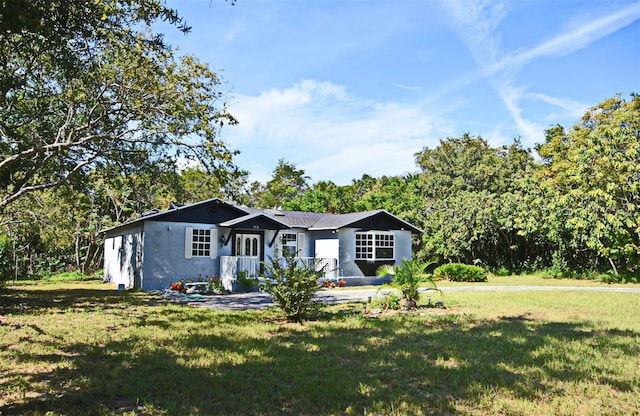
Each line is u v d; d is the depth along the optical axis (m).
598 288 20.28
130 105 13.45
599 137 23.56
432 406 5.07
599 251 23.84
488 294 17.69
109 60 12.24
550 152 34.78
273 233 23.19
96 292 19.17
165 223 20.34
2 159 13.88
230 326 10.43
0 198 17.69
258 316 12.22
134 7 9.48
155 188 23.61
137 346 8.00
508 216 28.36
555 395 5.41
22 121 14.58
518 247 32.12
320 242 25.17
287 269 11.70
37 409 4.95
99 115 14.41
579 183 24.89
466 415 4.82
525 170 36.91
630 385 5.73
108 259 27.81
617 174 22.20
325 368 6.57
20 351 7.66
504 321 11.00
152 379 6.00
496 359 7.09
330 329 10.05
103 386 5.70
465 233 30.27
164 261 20.20
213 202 21.59
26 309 13.16
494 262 33.03
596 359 7.03
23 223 23.70
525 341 8.43
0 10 5.54
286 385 5.84
